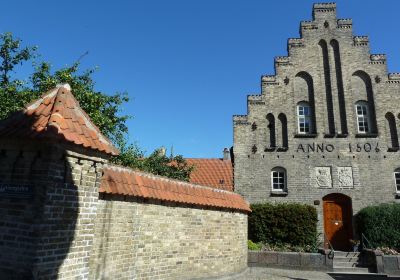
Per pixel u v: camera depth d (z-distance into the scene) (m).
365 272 18.11
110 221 9.51
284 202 22.92
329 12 25.88
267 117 24.56
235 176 23.56
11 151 6.19
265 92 24.75
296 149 23.70
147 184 11.33
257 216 22.08
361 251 20.19
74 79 16.77
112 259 9.48
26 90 15.19
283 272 17.56
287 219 21.69
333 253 19.00
